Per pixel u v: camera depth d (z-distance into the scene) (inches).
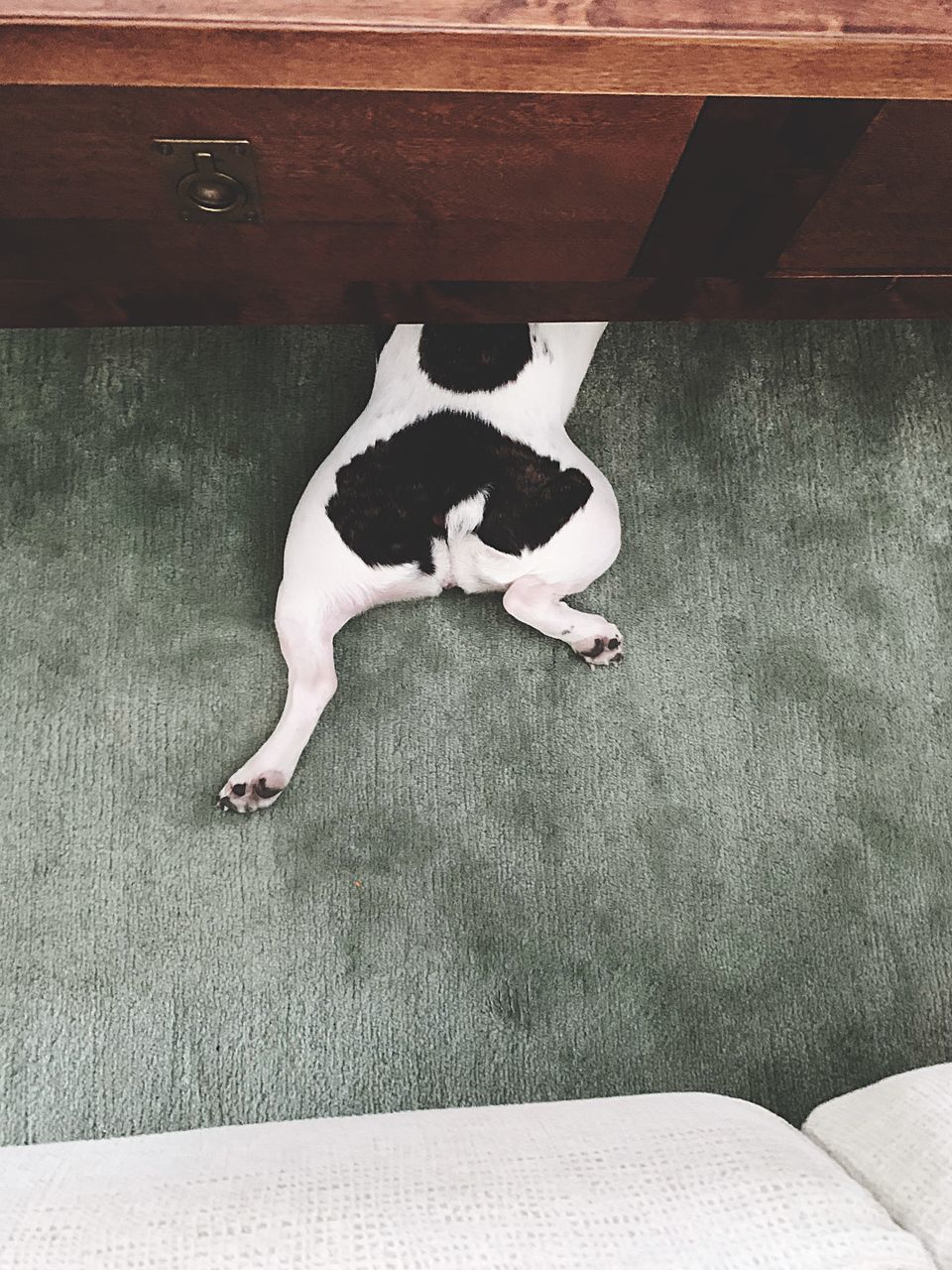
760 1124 25.5
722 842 43.6
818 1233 20.7
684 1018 40.9
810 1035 40.9
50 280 36.6
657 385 51.1
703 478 49.7
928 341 52.4
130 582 46.6
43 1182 22.8
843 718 45.8
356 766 43.9
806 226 35.6
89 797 43.1
